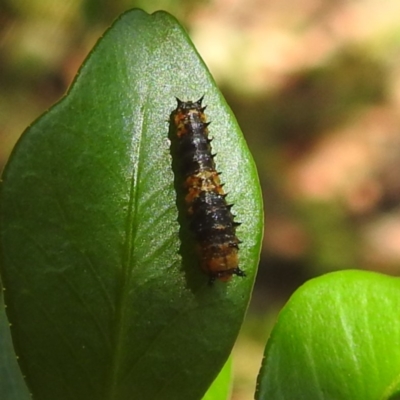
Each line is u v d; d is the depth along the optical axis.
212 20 0.36
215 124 0.10
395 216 0.33
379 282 0.09
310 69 0.36
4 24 0.30
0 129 0.30
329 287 0.09
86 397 0.09
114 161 0.09
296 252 0.32
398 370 0.09
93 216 0.09
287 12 0.38
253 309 0.29
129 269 0.09
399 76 0.37
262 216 0.10
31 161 0.09
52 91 0.31
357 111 0.36
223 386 0.10
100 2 0.28
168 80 0.10
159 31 0.10
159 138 0.10
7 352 0.10
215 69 0.35
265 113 0.35
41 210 0.09
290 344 0.09
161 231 0.10
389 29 0.37
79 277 0.09
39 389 0.09
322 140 0.35
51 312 0.09
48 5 0.30
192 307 0.09
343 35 0.38
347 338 0.09
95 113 0.09
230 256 0.10
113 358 0.09
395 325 0.09
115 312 0.09
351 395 0.09
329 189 0.33
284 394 0.09
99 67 0.09
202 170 0.10
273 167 0.34
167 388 0.09
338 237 0.32
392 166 0.34
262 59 0.36
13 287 0.09
